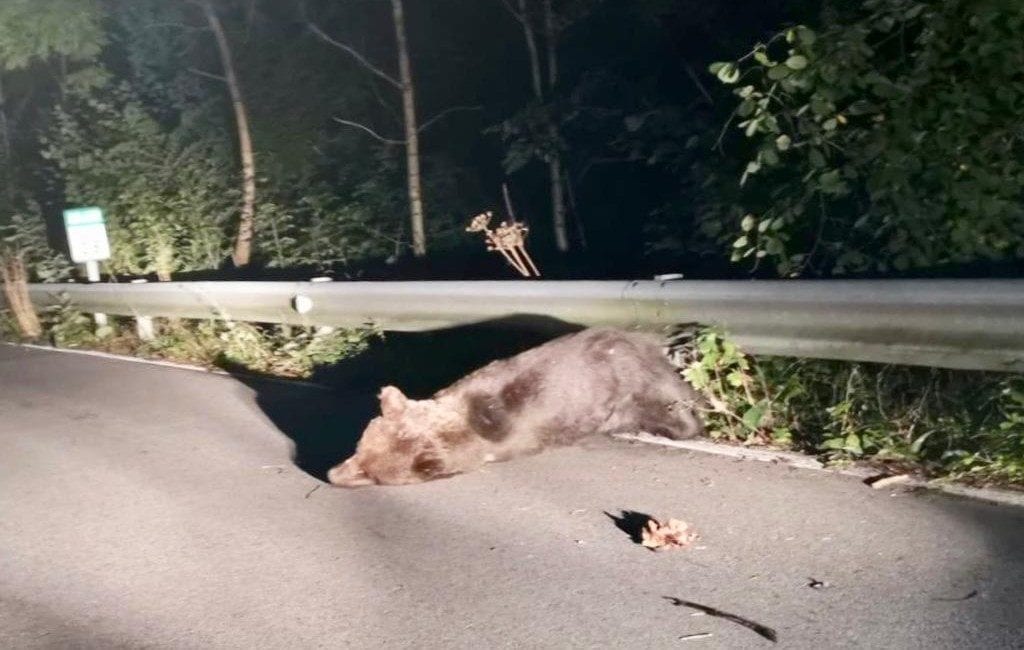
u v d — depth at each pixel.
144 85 11.40
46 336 8.94
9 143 13.20
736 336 4.43
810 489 3.78
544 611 3.10
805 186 5.13
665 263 7.41
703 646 2.83
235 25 10.66
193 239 10.11
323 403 5.72
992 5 4.50
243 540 3.83
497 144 10.30
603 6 8.53
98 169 10.55
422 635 3.03
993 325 3.71
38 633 3.26
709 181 6.04
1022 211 4.57
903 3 4.77
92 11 10.76
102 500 4.41
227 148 10.48
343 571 3.50
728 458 4.16
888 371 4.18
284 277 9.24
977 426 3.84
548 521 3.73
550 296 5.12
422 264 8.80
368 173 9.90
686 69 7.91
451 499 4.03
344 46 9.15
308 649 3.01
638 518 3.69
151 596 3.44
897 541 3.31
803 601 3.01
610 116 8.48
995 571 3.07
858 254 4.99
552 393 4.29
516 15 8.95
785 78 4.83
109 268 10.32
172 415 5.77
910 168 4.69
